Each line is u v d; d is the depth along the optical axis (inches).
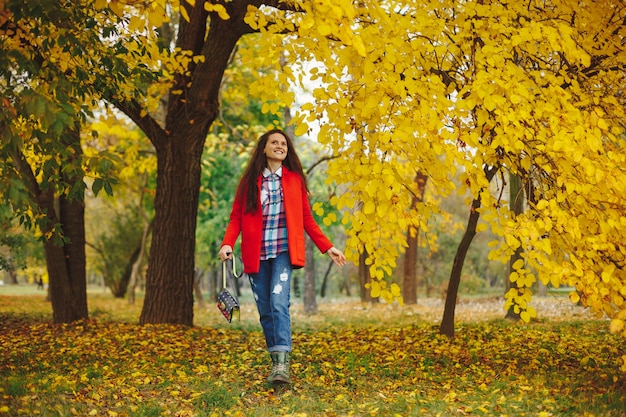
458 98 165.3
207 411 144.8
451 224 705.6
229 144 606.2
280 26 177.2
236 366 196.4
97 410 139.6
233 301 164.7
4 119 135.9
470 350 231.0
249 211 169.8
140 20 145.3
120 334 275.9
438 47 170.2
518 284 162.2
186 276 326.0
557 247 169.2
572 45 162.1
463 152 165.2
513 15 174.7
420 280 1184.8
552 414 139.6
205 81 304.5
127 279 965.8
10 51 153.2
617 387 169.6
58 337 269.7
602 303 152.9
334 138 178.9
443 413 141.7
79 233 372.5
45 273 737.0
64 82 147.5
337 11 122.3
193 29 311.0
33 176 303.1
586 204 163.2
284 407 145.9
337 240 1063.0
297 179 173.9
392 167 170.4
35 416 131.7
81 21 183.0
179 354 220.1
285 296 167.8
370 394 163.5
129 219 960.9
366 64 161.5
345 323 443.8
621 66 193.2
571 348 240.4
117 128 522.0
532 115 170.7
